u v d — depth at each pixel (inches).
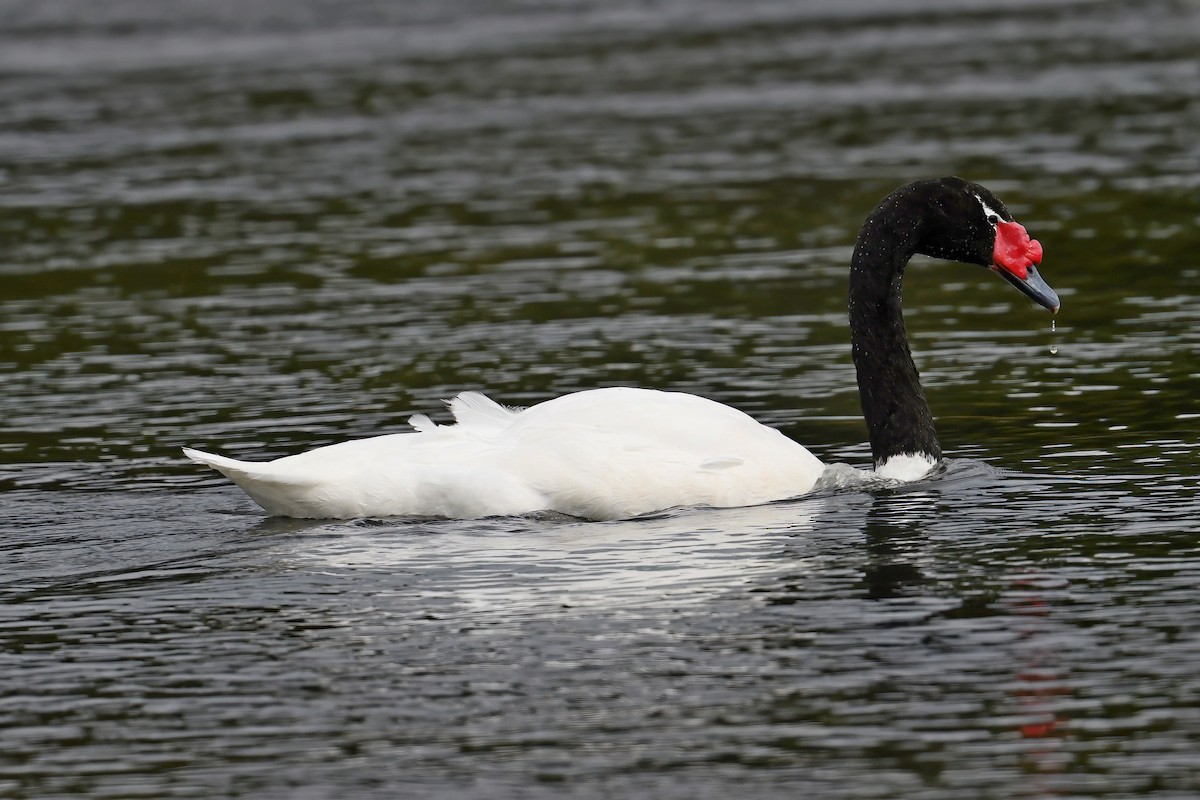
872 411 582.6
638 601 454.6
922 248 594.2
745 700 390.9
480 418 561.0
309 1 2353.6
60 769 366.9
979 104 1535.4
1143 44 1883.6
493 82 1754.4
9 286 981.8
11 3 2320.4
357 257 1035.3
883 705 386.0
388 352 802.8
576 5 2388.0
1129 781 349.7
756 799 345.7
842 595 456.4
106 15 2249.0
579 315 872.9
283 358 795.4
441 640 430.9
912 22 2165.4
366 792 353.1
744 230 1080.8
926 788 348.8
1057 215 1098.1
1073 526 513.0
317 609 454.3
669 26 2169.0
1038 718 378.0
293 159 1376.7
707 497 534.3
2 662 424.5
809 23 2177.7
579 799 347.3
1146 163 1248.8
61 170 1352.1
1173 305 857.5
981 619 435.8
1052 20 2142.0
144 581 480.7
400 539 508.1
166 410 703.7
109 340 844.0
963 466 587.5
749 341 807.7
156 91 1724.9
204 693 402.9
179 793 354.9
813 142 1382.9
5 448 647.1
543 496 524.4
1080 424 644.1
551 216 1143.6
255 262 1026.7
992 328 832.9
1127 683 394.3
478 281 962.1
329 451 533.6
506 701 393.7
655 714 385.1
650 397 552.7
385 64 1887.3
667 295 913.5
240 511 549.0
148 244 1086.4
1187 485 554.6
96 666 421.1
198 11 2277.3
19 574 490.3
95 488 585.3
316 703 396.2
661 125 1487.5
